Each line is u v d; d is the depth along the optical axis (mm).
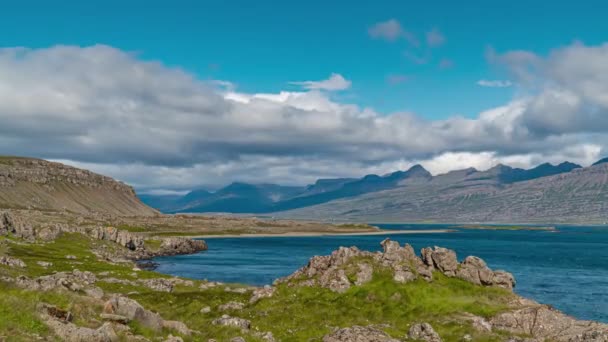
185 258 184875
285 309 59906
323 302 61469
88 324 31641
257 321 54969
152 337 34156
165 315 58156
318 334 49375
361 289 63656
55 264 98938
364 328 45844
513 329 54125
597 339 47531
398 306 59594
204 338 41312
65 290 39469
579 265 167750
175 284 86438
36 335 26438
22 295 33750
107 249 169125
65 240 159250
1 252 105125
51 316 30156
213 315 58375
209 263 164750
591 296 100125
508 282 65500
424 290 62688
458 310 57938
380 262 70312
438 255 68938
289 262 169125
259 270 143250
